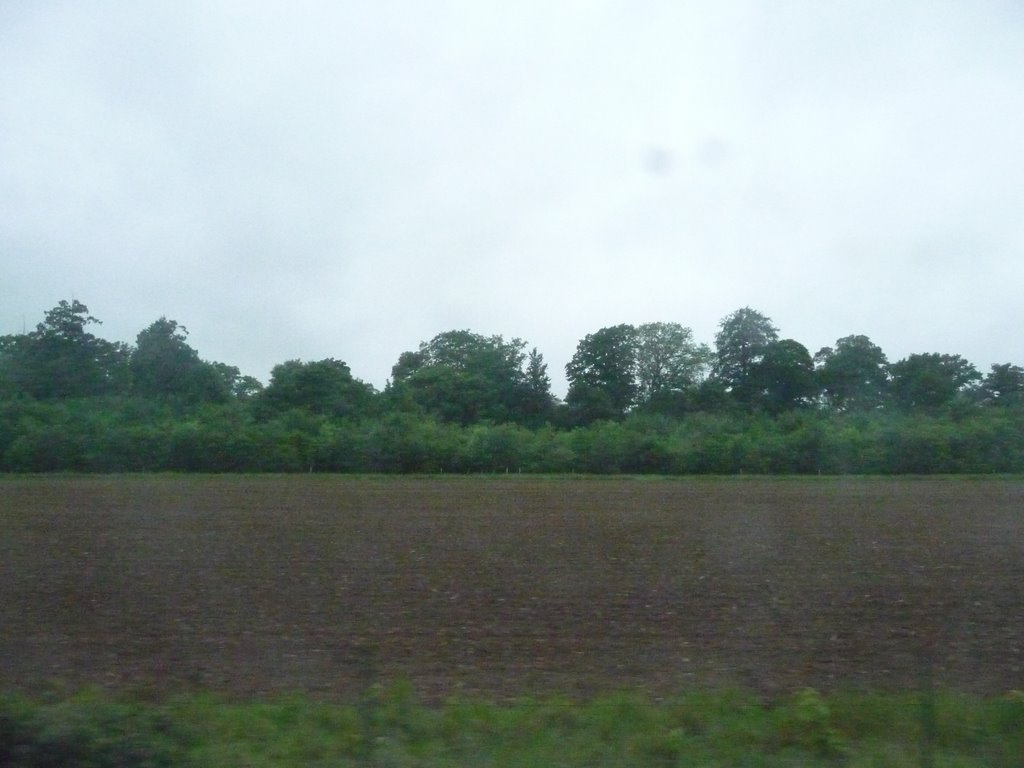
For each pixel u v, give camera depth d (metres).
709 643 12.65
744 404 96.50
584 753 7.79
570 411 97.62
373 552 22.81
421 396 95.31
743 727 8.37
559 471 64.69
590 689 10.25
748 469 63.41
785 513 34.00
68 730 7.38
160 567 20.23
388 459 63.91
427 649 12.29
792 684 10.46
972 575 18.92
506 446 65.25
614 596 16.42
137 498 40.78
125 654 12.00
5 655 11.98
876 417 79.06
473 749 7.92
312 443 64.50
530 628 13.65
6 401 70.75
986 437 63.88
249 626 13.80
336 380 87.06
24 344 89.25
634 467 64.06
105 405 79.12
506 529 28.42
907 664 11.45
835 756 7.81
